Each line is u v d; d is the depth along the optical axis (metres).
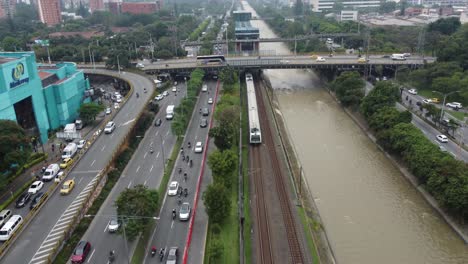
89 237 80.88
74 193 94.56
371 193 104.19
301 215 90.94
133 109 150.88
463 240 84.25
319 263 75.38
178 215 87.69
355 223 91.62
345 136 143.75
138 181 103.56
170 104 167.88
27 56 127.75
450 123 131.38
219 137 112.12
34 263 71.81
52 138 139.12
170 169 109.38
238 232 83.44
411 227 90.06
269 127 148.62
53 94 144.88
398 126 120.50
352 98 164.88
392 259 80.00
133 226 73.81
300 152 129.75
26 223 83.62
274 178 108.75
